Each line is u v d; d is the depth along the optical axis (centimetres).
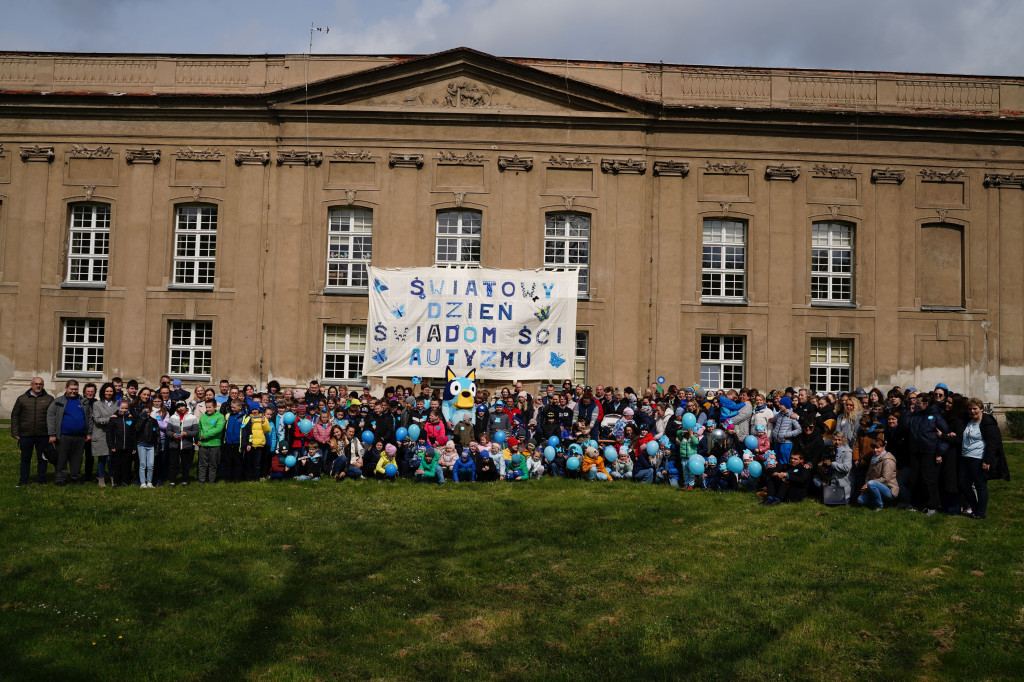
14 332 2933
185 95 2912
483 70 2925
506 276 2758
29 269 2942
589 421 2130
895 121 2944
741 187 2953
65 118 2966
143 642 992
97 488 1734
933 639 1038
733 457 1823
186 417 1825
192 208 2966
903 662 987
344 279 2930
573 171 2928
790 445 1728
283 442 1897
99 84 3003
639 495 1783
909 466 1645
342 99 2927
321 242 2903
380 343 2755
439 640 1021
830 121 2941
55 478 1806
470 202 2902
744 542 1414
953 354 2941
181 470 1848
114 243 2933
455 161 2916
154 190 2944
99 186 2947
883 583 1211
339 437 1923
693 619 1088
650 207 2938
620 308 2886
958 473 1564
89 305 2927
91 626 1029
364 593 1164
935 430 1575
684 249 2933
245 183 2930
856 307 2930
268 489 1777
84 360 2950
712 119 2931
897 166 2969
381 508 1642
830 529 1477
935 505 1574
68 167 2961
